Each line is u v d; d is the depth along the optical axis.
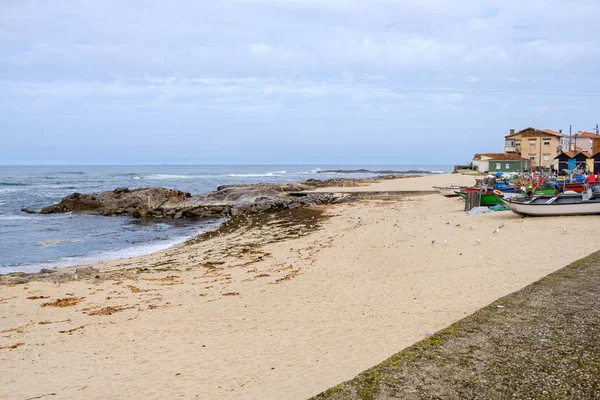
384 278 14.93
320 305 12.48
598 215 23.30
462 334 7.31
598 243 16.08
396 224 26.64
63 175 140.00
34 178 116.00
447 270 14.91
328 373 7.79
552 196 25.69
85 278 17.42
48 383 8.46
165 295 14.62
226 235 29.22
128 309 13.13
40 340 10.84
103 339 10.73
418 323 10.07
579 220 21.98
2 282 16.61
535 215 24.22
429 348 6.79
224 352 9.42
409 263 16.64
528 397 5.34
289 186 58.38
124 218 41.06
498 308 8.60
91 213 44.34
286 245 23.48
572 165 59.81
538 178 39.59
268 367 8.41
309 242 23.80
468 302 11.14
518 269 13.71
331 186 64.56
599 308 8.45
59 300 14.22
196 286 15.70
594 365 6.09
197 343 10.10
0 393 8.11
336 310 11.88
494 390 5.51
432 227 23.88
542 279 10.71
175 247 25.88
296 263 18.67
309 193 50.22
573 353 6.48
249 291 14.56
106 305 13.65
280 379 7.79
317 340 9.68
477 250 17.36
